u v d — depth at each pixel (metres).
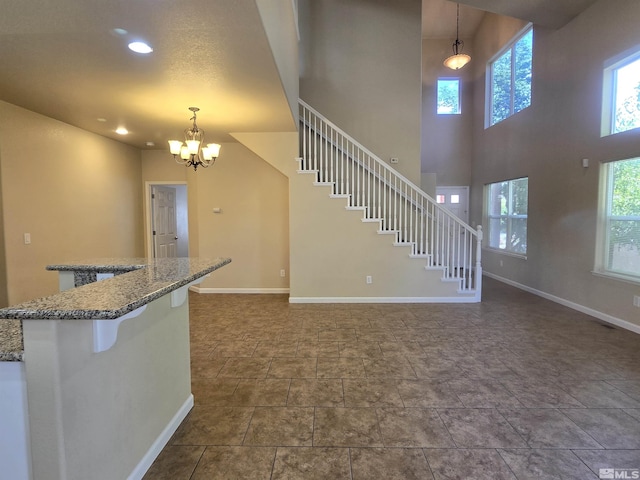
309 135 5.01
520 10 4.56
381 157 5.82
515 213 6.46
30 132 3.81
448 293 5.15
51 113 3.90
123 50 2.39
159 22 2.04
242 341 3.63
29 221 3.83
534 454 1.92
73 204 4.47
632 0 3.79
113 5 1.86
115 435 1.55
